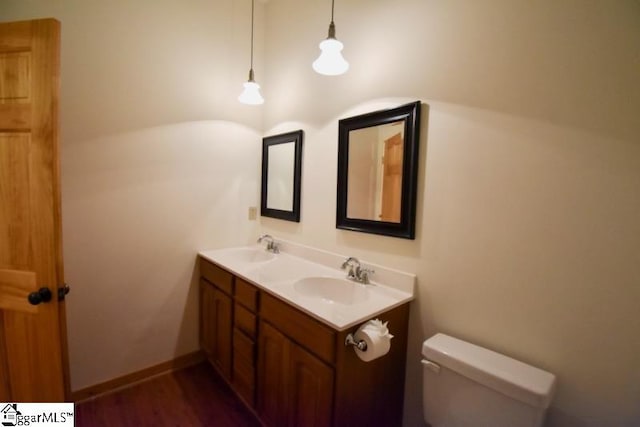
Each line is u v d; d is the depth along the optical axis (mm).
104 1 1798
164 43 2027
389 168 1599
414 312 1533
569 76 1060
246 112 2443
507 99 1203
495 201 1250
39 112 1269
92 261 1871
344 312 1311
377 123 1641
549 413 1145
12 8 1567
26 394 1414
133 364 2080
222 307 2014
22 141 1305
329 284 1759
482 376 1110
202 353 2379
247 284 1739
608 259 1011
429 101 1444
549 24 1096
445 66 1382
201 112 2221
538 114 1131
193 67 2158
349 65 1814
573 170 1063
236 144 2410
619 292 997
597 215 1023
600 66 1000
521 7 1156
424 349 1272
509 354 1233
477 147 1293
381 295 1517
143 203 2023
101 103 1826
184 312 2271
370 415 1401
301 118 2158
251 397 1737
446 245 1406
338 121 1869
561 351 1111
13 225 1340
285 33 2283
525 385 1027
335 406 1239
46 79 1259
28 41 1268
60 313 1350
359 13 1752
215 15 2232
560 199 1094
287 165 2271
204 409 1860
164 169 2088
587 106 1028
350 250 1843
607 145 997
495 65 1230
